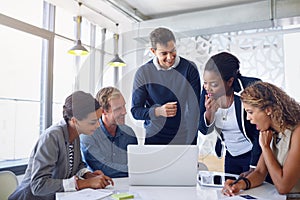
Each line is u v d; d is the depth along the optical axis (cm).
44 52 349
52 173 158
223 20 371
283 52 397
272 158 143
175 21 386
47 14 357
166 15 421
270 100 147
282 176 135
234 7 367
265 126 148
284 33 399
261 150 159
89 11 376
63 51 383
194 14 382
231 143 189
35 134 336
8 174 208
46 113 346
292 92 395
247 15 359
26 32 321
